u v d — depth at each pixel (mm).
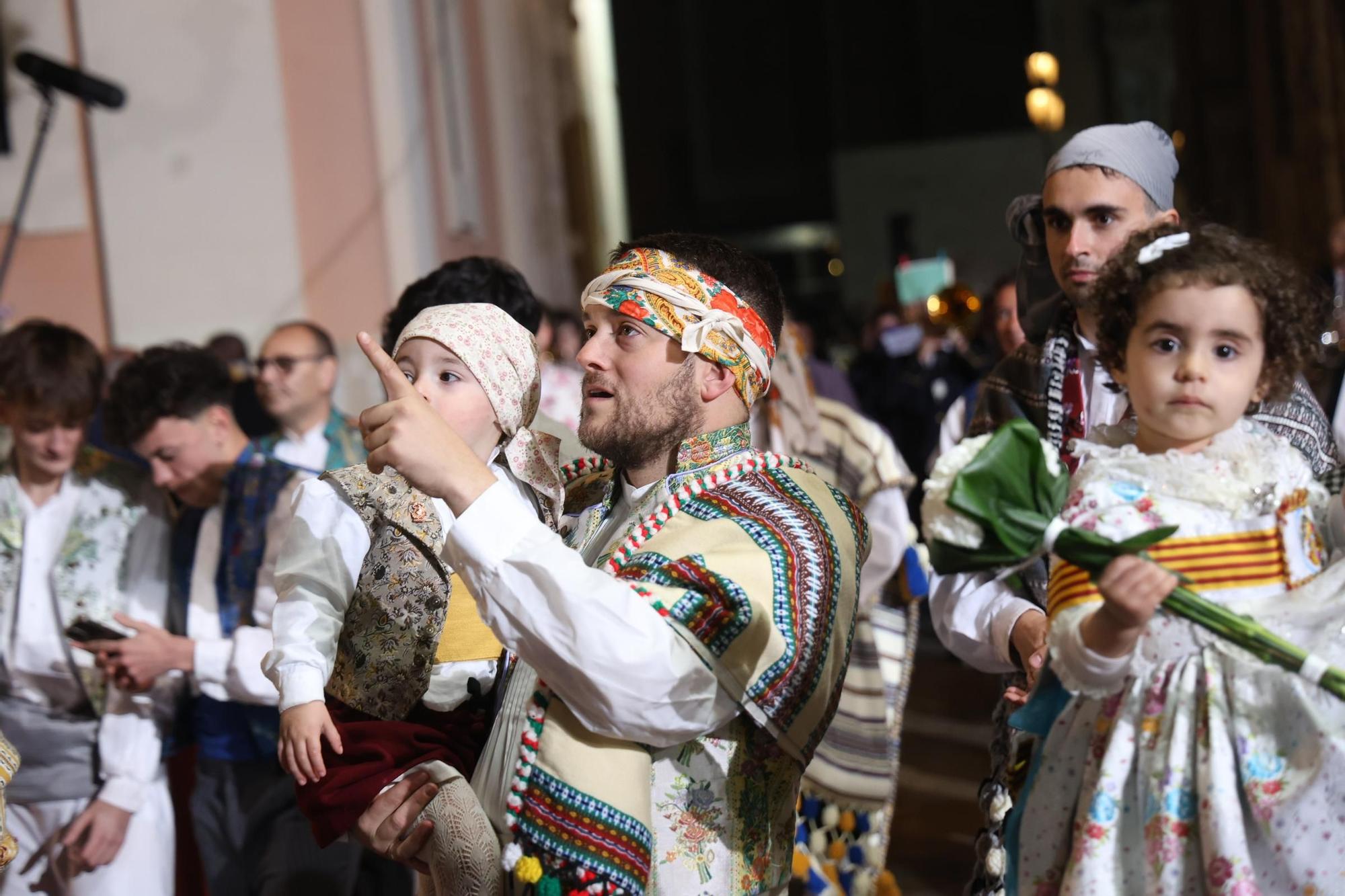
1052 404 2311
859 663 3328
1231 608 1549
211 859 3020
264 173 7457
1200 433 1606
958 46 30438
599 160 13414
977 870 2092
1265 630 1443
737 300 1884
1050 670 1692
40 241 7340
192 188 7426
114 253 7367
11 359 2926
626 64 32219
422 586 2012
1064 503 1608
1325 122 13305
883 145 31234
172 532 3174
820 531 1793
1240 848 1457
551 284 10641
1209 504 1589
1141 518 1576
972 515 1489
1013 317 4488
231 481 3061
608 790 1665
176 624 3062
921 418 8812
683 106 32562
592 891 1640
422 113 7859
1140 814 1545
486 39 9617
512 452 2109
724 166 32625
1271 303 1596
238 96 7449
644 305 1835
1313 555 1602
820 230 32594
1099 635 1491
